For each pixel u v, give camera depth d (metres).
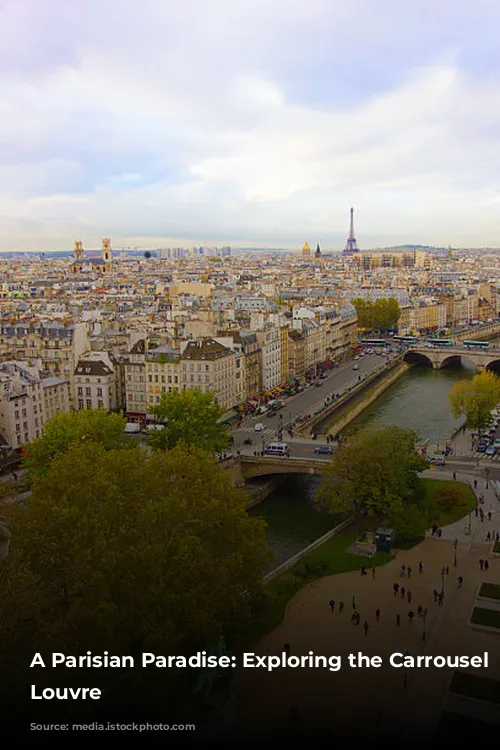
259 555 179.00
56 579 165.75
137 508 167.25
